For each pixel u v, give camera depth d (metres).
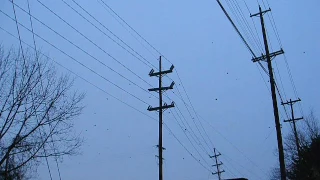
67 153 16.06
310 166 29.78
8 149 14.54
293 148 33.19
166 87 24.91
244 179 24.67
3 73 15.01
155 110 24.66
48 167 15.40
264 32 22.42
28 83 15.28
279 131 20.59
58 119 15.95
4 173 14.48
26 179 15.95
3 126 14.63
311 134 31.97
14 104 14.93
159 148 23.50
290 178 32.91
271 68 21.81
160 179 22.62
